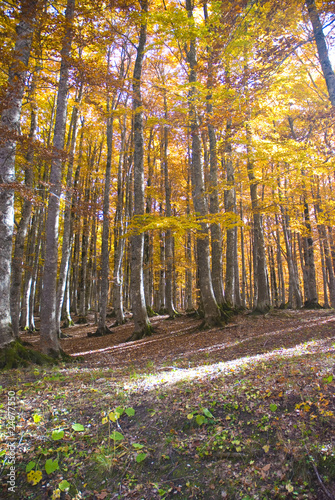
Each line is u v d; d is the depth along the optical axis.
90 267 28.38
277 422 3.44
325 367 4.37
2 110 6.20
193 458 3.26
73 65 7.50
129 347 11.41
